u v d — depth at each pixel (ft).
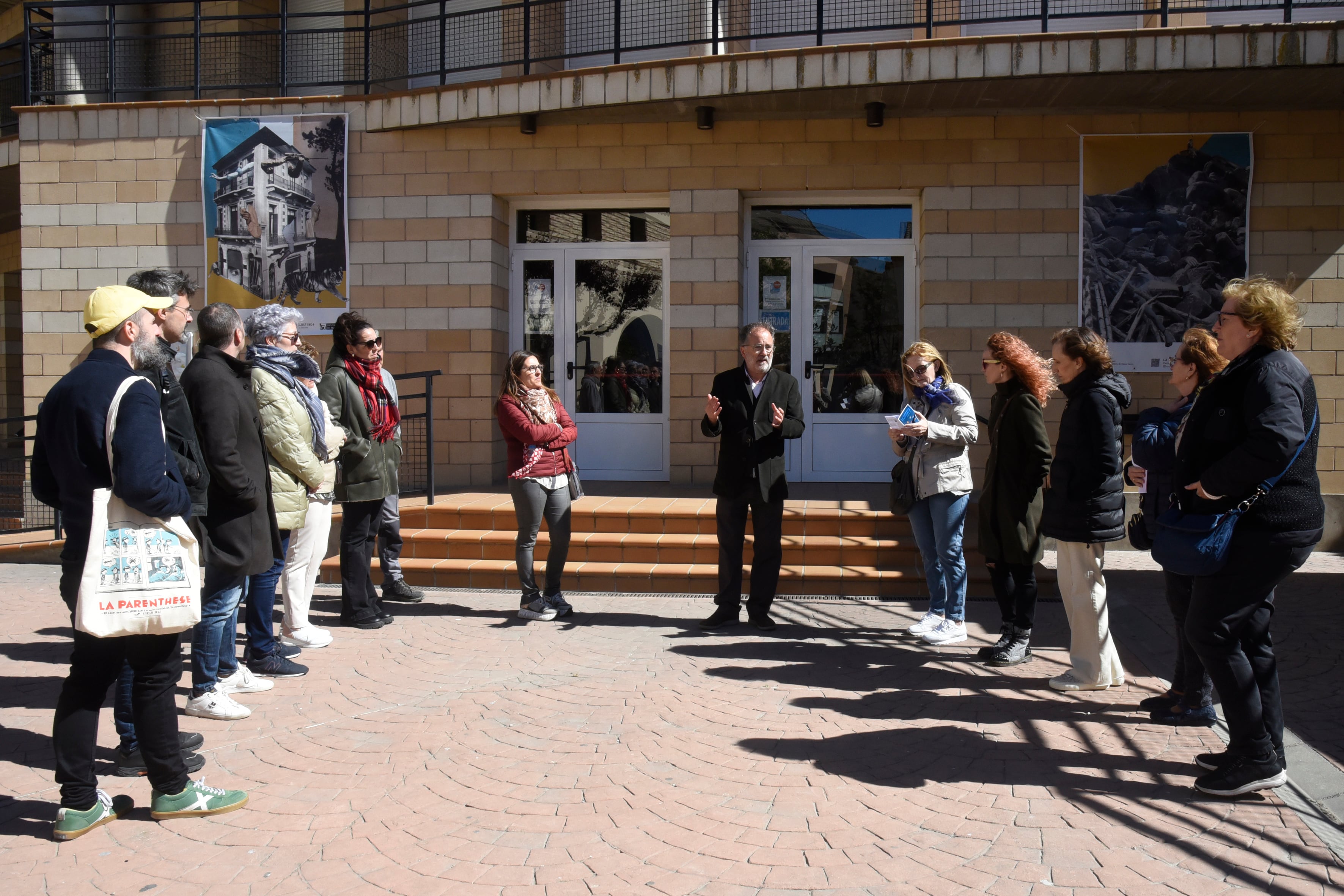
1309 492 11.09
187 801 11.27
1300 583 23.31
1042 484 16.42
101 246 31.32
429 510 24.97
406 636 19.39
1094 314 27.94
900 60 25.40
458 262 30.12
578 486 20.89
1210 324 27.66
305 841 10.69
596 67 27.40
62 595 11.14
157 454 10.44
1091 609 15.43
